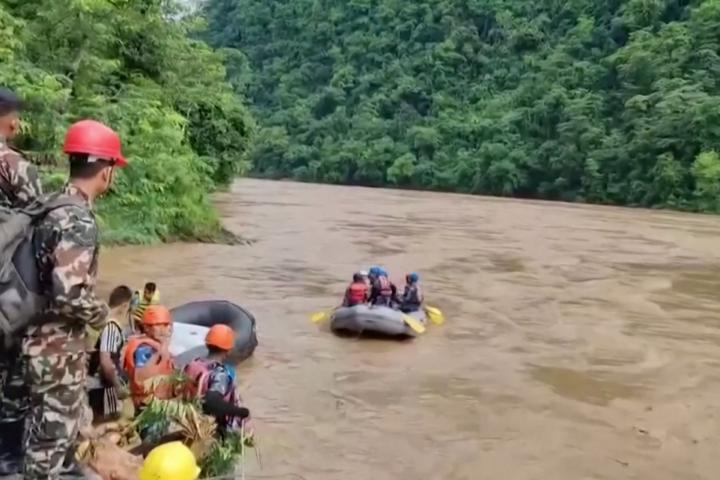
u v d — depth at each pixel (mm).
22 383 3570
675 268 17172
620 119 46750
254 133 30562
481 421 7094
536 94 53562
